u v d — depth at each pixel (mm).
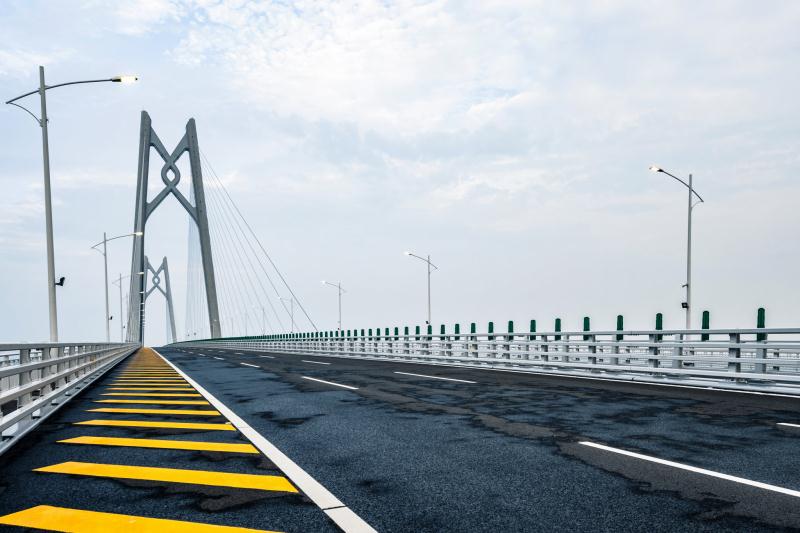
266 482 5223
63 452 6512
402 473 5520
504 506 4492
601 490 4875
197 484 5160
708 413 8844
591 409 9445
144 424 8461
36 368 8625
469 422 8383
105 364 21703
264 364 24891
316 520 4199
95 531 3998
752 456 6000
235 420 8758
